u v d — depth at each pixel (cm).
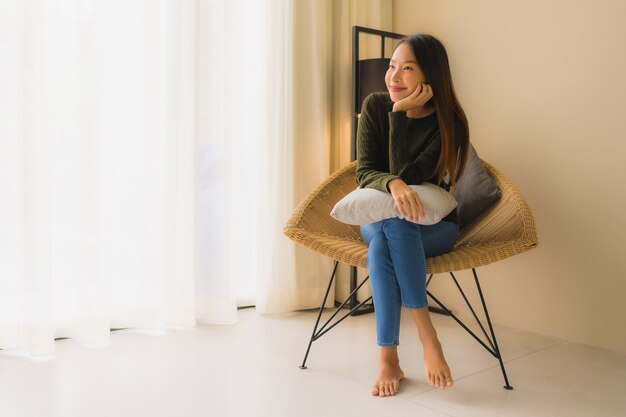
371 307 287
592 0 231
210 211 256
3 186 211
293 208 275
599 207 230
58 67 221
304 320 264
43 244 209
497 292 266
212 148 256
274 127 271
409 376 192
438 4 289
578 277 237
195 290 254
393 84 192
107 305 227
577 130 236
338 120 295
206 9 254
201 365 199
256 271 274
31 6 207
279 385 182
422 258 172
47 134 212
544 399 175
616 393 181
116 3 232
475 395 177
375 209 175
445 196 185
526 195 255
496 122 266
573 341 239
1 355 208
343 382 185
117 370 193
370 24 301
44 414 157
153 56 240
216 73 256
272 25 269
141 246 240
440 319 272
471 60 275
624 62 222
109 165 232
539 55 248
